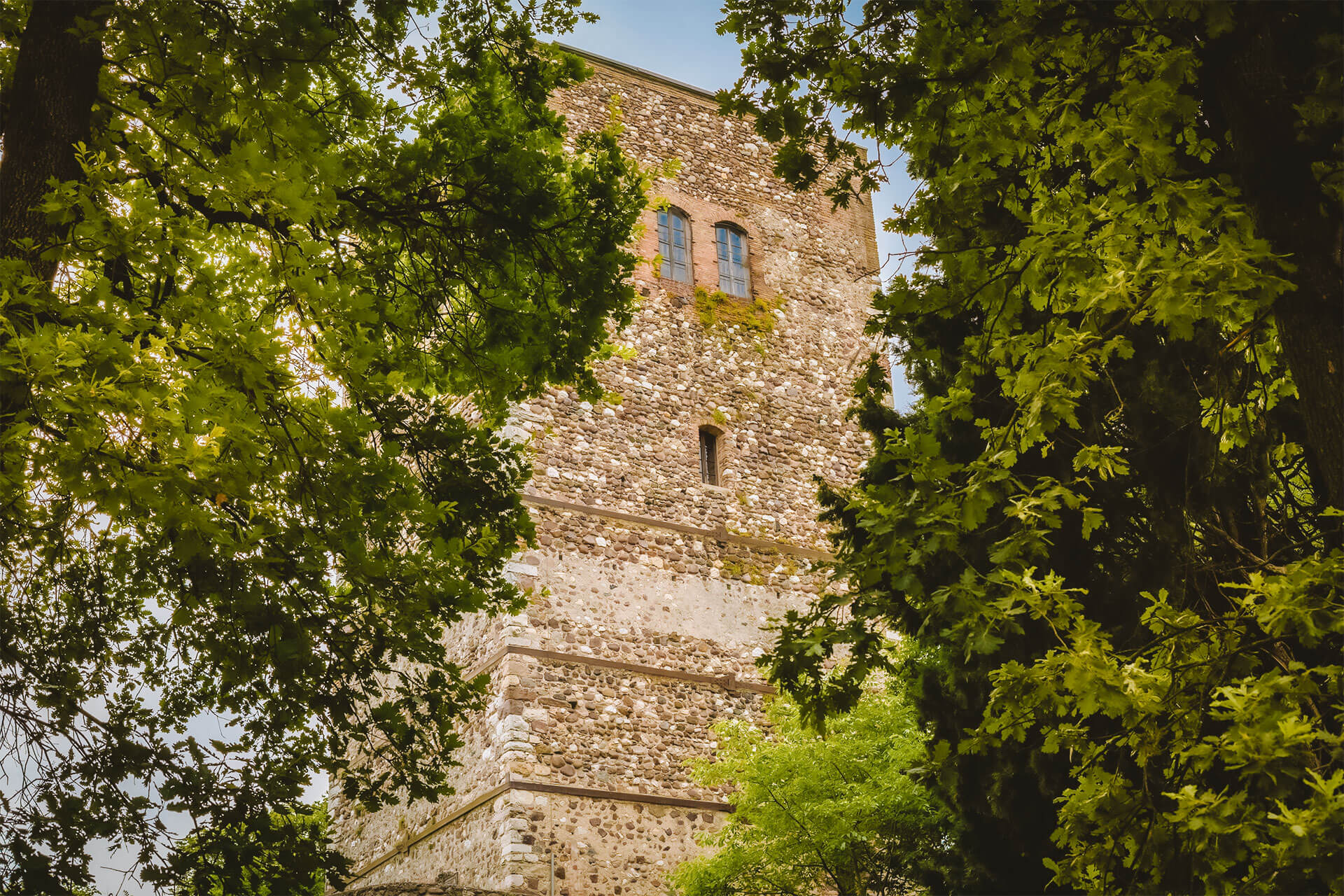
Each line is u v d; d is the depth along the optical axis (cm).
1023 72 497
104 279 486
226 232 632
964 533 645
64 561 684
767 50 548
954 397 511
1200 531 679
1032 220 545
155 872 621
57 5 614
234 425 476
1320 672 423
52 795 634
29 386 448
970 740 506
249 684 670
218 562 591
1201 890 483
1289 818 376
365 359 533
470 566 730
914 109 529
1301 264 450
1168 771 515
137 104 587
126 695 743
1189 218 468
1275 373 593
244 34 592
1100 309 479
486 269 762
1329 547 499
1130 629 701
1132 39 508
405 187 714
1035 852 786
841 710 503
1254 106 465
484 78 760
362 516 587
